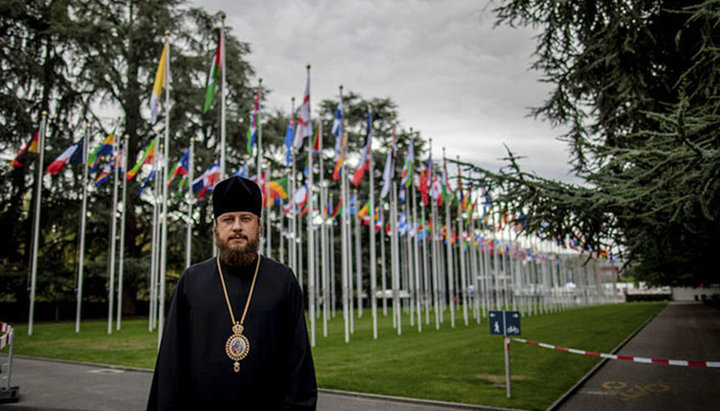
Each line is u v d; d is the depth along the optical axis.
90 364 14.44
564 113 11.16
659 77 9.71
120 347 18.50
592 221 8.16
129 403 9.30
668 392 10.05
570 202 7.54
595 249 8.86
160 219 33.16
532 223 8.28
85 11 34.53
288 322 2.87
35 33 32.66
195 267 2.95
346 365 13.34
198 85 35.97
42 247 34.44
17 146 30.50
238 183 2.89
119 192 34.06
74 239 35.25
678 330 25.52
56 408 8.92
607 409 8.66
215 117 36.31
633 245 8.75
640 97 9.34
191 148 20.30
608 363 13.70
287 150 20.44
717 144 6.23
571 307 55.31
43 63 34.44
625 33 9.41
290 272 2.99
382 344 18.53
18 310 33.59
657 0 9.23
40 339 21.45
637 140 9.35
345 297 19.94
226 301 2.75
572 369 12.55
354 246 48.78
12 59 30.12
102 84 33.25
